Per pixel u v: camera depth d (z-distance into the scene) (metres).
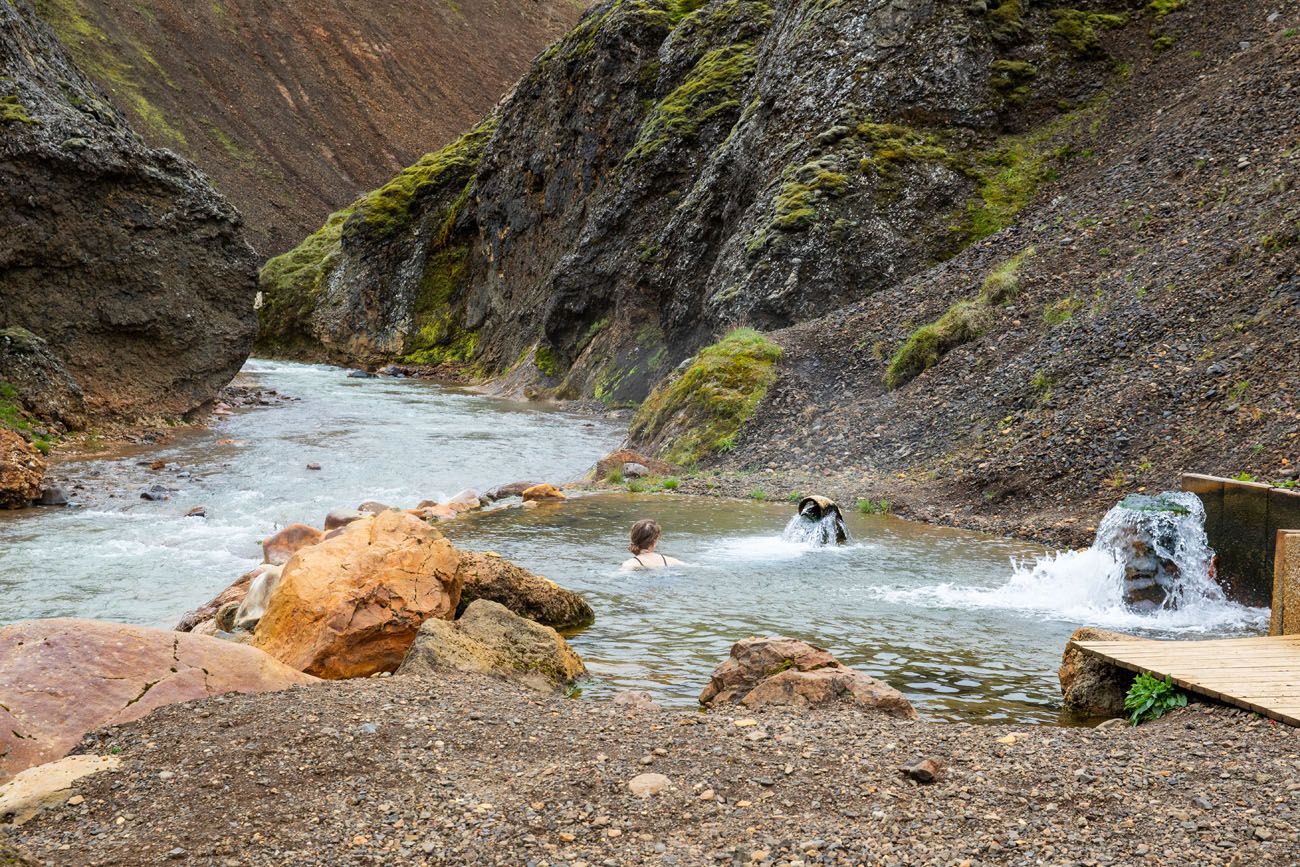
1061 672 6.72
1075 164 24.23
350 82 129.50
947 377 16.97
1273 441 10.98
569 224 41.25
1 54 23.52
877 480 15.01
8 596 10.03
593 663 7.46
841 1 28.25
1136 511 9.16
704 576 10.24
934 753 4.92
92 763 4.77
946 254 23.77
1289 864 3.66
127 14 123.38
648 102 38.62
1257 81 19.80
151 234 24.72
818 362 19.62
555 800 4.44
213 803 4.41
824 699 5.98
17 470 14.88
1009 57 26.66
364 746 5.02
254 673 5.98
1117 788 4.39
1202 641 6.58
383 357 51.06
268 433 23.45
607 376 32.62
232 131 115.62
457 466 19.08
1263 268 14.00
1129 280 16.23
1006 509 12.90
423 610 7.57
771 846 3.97
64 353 23.16
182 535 13.02
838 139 26.02
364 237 52.56
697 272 30.17
